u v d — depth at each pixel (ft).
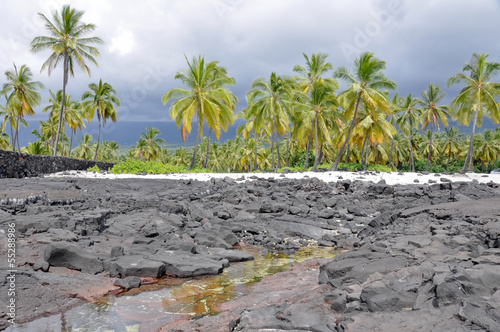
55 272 20.67
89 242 26.76
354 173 77.41
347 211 50.62
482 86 104.94
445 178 65.00
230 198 54.24
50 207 34.71
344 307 14.53
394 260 19.65
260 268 25.86
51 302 16.92
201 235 33.94
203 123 103.55
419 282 15.39
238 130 160.35
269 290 19.86
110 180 61.57
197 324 14.35
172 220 38.32
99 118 146.72
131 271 21.90
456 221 30.63
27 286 17.63
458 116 110.83
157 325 15.24
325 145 170.50
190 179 66.49
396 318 12.28
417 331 11.27
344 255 22.20
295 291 19.06
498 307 11.85
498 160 221.05
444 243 23.67
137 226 34.14
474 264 17.56
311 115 102.68
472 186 59.88
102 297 18.61
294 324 13.42
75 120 155.74
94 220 31.63
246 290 20.38
